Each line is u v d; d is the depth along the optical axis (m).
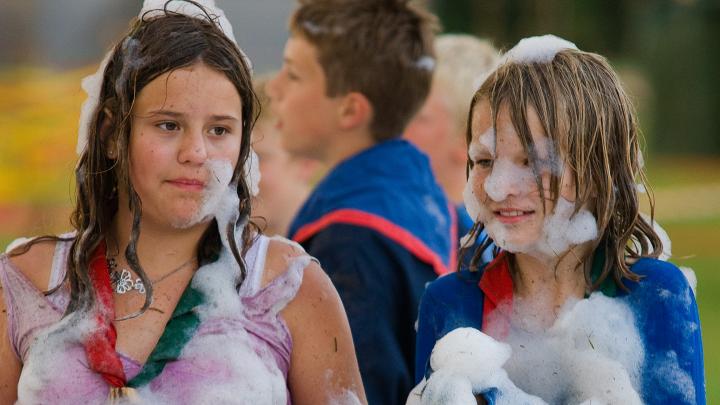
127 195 7.90
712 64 68.94
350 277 10.68
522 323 8.41
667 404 7.97
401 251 10.86
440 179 14.09
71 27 37.59
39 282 7.90
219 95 7.73
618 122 8.30
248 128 8.02
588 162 8.09
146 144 7.66
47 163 31.27
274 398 7.73
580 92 8.14
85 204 7.95
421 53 12.15
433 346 8.64
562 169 8.06
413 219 11.17
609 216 8.18
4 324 7.80
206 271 7.88
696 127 69.62
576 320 8.23
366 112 11.98
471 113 8.45
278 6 29.97
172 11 8.08
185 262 7.97
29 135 32.28
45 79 36.25
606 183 8.17
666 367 8.00
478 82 8.78
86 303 7.75
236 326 7.76
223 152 7.79
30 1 37.91
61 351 7.62
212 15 8.33
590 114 8.12
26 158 31.38
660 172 63.19
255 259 8.05
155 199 7.71
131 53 7.74
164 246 7.95
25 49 37.25
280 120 12.54
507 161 8.10
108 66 7.92
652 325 8.09
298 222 11.70
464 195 8.53
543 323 8.38
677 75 69.06
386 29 11.98
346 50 11.91
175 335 7.64
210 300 7.79
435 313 8.70
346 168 11.62
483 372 7.89
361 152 11.78
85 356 7.62
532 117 8.05
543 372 8.25
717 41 68.56
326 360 8.08
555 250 8.19
